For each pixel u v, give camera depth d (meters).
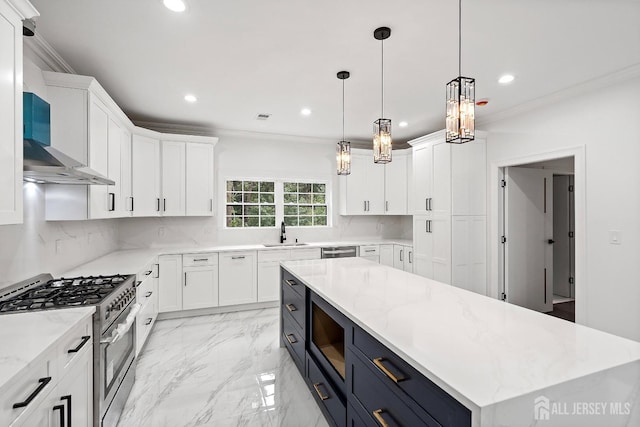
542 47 2.45
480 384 0.94
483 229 4.25
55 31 2.20
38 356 1.13
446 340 1.26
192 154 4.39
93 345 1.70
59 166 1.77
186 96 3.46
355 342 1.64
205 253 4.27
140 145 3.93
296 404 2.32
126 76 2.94
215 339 3.50
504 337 1.29
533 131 3.66
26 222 2.21
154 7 1.96
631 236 2.85
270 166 5.21
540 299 4.48
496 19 2.09
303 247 4.80
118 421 2.10
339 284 2.22
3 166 1.37
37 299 1.84
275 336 3.60
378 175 5.59
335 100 3.61
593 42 2.38
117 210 3.26
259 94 3.42
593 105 3.12
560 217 5.37
